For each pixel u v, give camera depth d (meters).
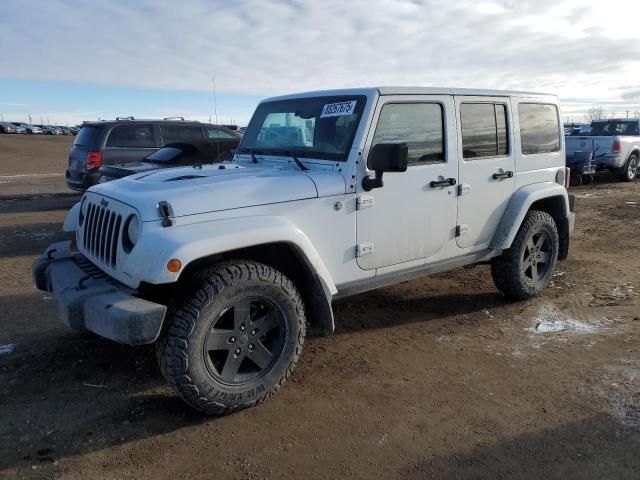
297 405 3.49
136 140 10.34
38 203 12.82
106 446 3.07
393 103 4.02
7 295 5.70
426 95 4.23
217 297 3.14
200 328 3.11
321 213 3.70
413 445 3.05
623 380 3.74
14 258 7.40
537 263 5.45
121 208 3.34
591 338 4.47
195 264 3.34
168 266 2.95
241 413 3.40
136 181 3.68
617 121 16.28
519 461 2.89
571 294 5.64
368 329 4.77
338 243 3.83
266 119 4.68
